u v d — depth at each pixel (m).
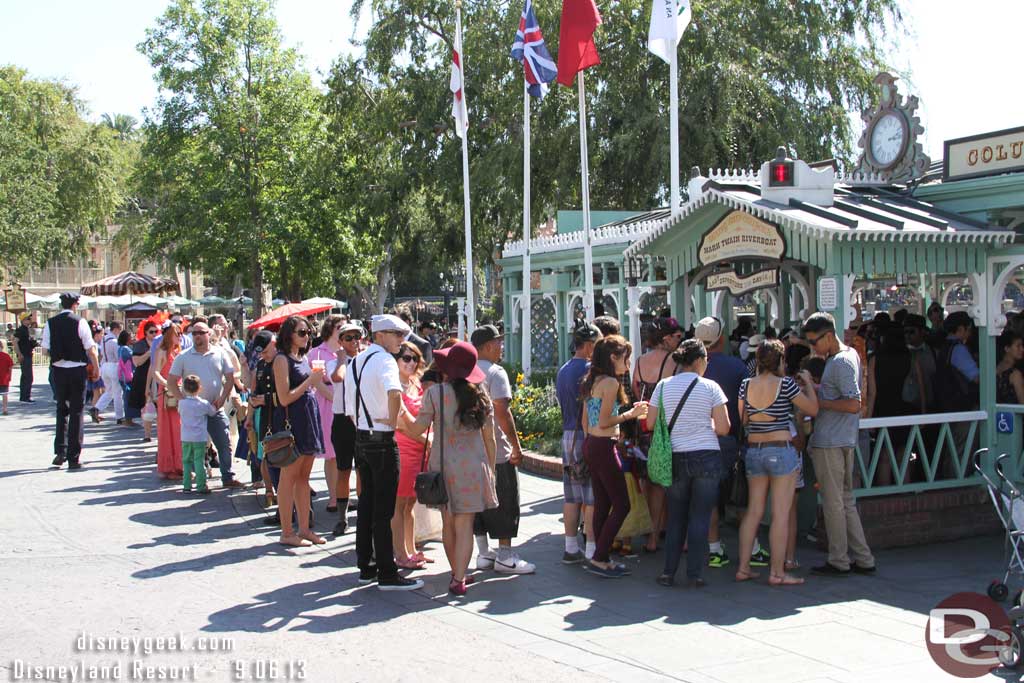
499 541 7.51
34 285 59.78
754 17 25.92
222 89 32.41
